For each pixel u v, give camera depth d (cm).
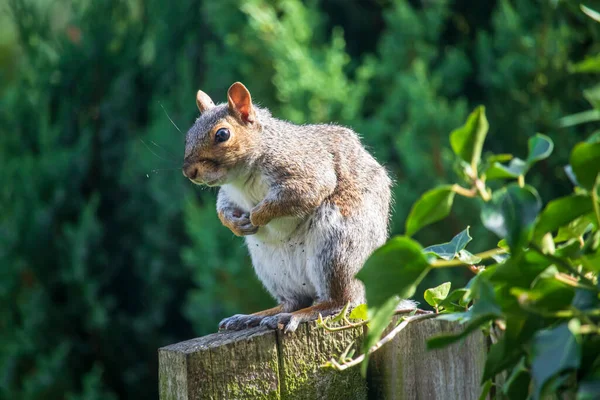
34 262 1429
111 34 1570
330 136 662
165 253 1498
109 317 1483
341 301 629
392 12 1407
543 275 325
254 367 477
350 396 495
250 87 1393
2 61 1972
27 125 1496
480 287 328
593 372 313
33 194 1441
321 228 635
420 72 1243
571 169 321
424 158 1177
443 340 333
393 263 321
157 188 1455
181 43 1609
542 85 1277
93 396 1334
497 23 1304
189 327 1555
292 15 1356
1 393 1399
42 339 1418
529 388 348
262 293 1230
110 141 1563
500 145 1323
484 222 309
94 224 1428
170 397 470
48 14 1578
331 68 1302
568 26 1250
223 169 667
